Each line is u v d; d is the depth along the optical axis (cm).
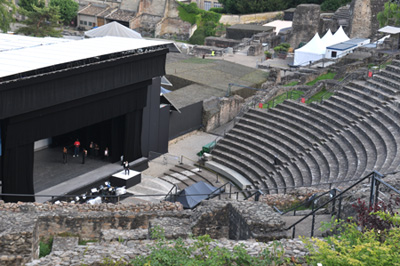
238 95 5803
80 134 4706
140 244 1927
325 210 2702
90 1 11869
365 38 7831
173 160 4819
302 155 4222
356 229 1648
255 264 1661
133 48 4281
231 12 11662
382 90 4481
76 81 3878
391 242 1520
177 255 1698
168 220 2453
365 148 3816
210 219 2414
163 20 11212
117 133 4522
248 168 4447
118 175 4338
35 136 3762
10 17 8144
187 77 6150
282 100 5450
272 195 3125
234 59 7550
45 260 1783
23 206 2869
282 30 8906
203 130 5434
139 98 4475
